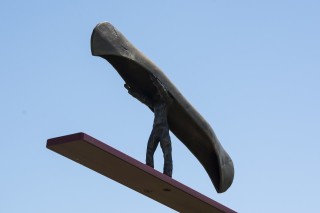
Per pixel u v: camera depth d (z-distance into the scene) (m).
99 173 14.81
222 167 16.50
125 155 14.09
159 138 15.67
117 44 14.62
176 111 15.99
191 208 16.77
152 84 15.77
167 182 15.12
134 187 15.58
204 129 16.14
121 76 15.66
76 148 13.44
